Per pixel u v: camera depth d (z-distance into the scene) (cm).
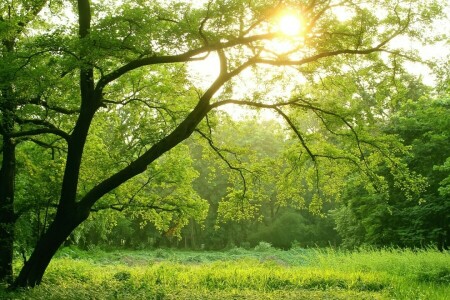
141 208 1517
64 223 1103
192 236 5762
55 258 2572
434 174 2477
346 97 1255
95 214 1625
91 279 1598
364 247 2614
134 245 5319
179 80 1271
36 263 1120
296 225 5516
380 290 1433
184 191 1598
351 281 1529
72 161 1106
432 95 2184
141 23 910
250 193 1463
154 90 1375
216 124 1359
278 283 1540
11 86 973
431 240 2500
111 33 895
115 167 1440
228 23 1014
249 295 1245
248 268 1944
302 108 1239
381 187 1337
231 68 1191
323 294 1283
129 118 1502
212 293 1286
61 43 904
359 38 1092
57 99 1178
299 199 1475
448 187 1966
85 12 1089
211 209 5762
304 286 1521
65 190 1105
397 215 2619
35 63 939
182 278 1602
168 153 1597
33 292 1037
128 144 1409
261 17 1038
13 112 1063
